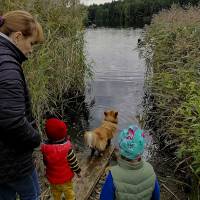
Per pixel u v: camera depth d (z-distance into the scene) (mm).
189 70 6129
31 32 2615
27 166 2674
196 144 4316
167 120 6070
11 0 5555
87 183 4895
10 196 2732
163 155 6082
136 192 2777
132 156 2725
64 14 8453
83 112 8531
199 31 8148
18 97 2389
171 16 11727
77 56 8875
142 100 9320
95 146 5652
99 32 30375
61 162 3777
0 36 2480
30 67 5543
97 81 11484
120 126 7547
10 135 2436
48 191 4594
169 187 5078
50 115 7332
